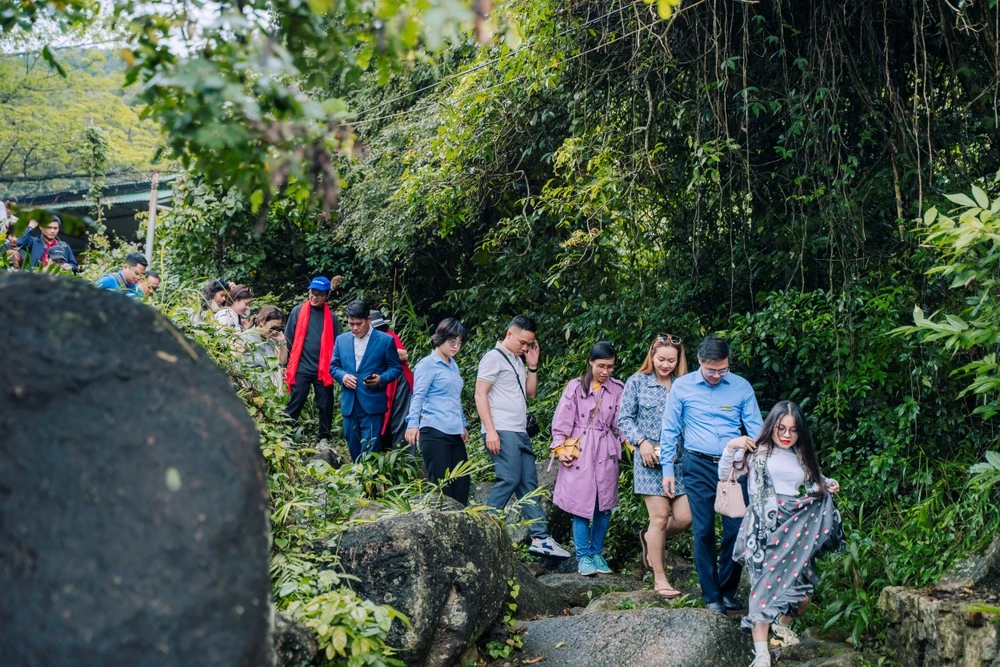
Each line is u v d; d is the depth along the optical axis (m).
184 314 5.93
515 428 7.24
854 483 7.09
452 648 4.83
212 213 12.64
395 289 13.37
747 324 8.09
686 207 8.92
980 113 7.76
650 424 6.61
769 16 8.02
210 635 2.17
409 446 8.16
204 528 2.23
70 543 2.16
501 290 11.94
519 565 6.52
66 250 9.52
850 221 7.72
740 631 5.31
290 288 13.79
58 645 2.09
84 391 2.27
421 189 9.99
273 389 5.86
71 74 26.78
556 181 10.41
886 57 7.47
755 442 5.39
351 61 2.92
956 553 5.76
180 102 2.74
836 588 6.10
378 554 4.75
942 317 7.32
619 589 6.86
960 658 4.71
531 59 8.31
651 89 8.39
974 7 7.27
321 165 2.65
